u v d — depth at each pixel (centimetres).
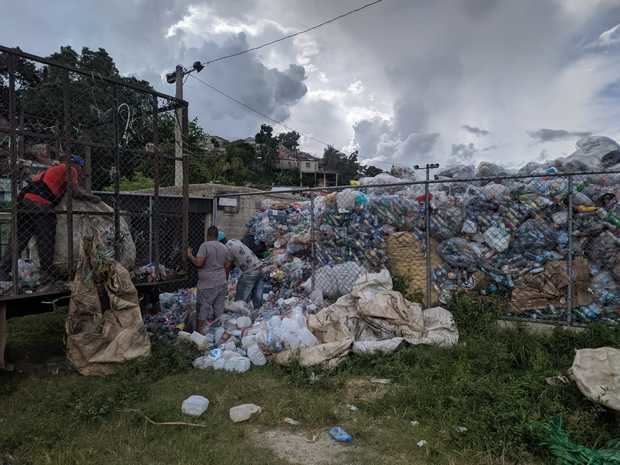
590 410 340
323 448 324
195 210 1018
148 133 561
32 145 487
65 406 387
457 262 634
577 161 651
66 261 480
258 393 422
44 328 663
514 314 587
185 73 1387
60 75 458
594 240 561
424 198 675
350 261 715
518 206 611
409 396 394
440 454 308
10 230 454
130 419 364
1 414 380
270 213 905
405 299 603
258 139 5419
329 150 6756
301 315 565
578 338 504
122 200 755
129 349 482
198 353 534
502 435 311
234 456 310
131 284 500
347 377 461
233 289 791
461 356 477
